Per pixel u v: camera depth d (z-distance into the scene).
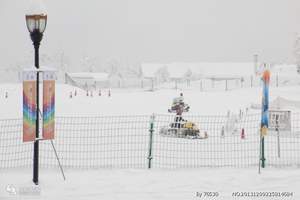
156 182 10.91
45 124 10.67
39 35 10.46
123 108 37.12
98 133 20.11
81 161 14.29
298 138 18.55
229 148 16.88
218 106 40.00
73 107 36.53
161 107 38.41
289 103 36.03
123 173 11.95
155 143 17.78
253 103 40.38
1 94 42.19
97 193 9.90
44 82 10.57
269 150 16.20
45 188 10.36
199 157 14.92
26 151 15.98
